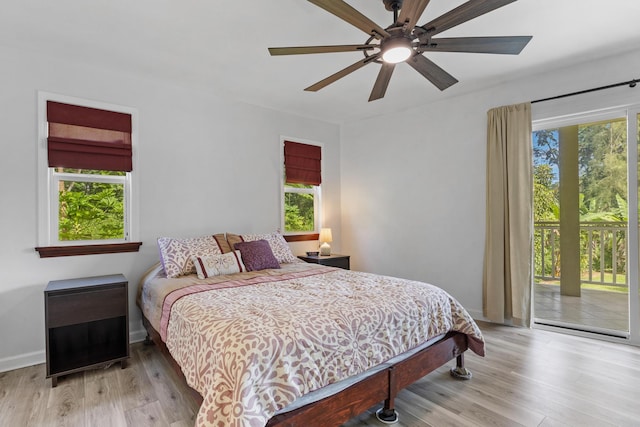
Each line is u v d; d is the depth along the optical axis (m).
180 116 3.38
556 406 1.93
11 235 2.55
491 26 2.33
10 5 2.03
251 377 1.31
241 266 3.00
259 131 4.02
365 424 1.80
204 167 3.54
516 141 3.28
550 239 3.31
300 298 2.02
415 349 2.05
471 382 2.23
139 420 1.84
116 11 2.10
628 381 2.21
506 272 3.36
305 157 4.49
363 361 1.70
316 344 1.54
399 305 1.99
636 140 2.78
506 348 2.78
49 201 2.74
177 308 2.03
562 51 2.72
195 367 1.58
